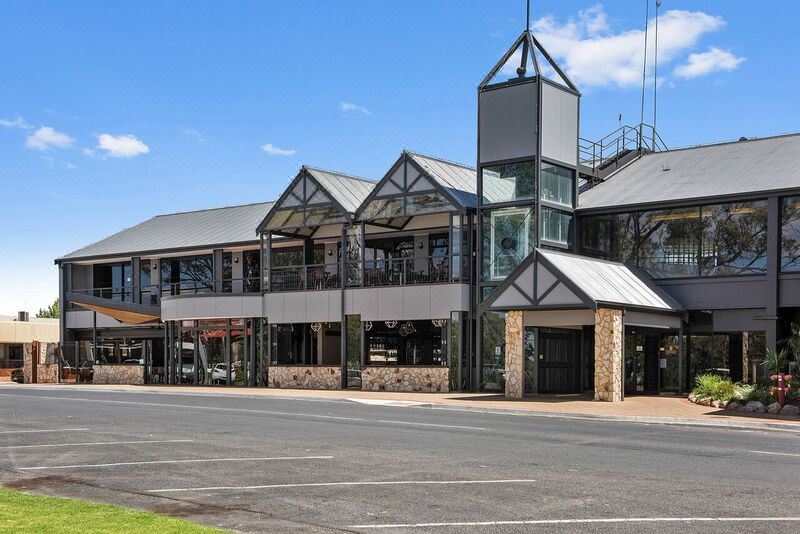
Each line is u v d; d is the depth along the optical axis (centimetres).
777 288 2717
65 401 2683
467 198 3198
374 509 946
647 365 2922
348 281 3478
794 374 2572
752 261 2786
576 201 3125
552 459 1320
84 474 1203
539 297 2569
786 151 3078
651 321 2719
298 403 2602
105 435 1681
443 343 3158
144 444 1530
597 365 2533
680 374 2839
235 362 3797
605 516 901
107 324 4547
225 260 4262
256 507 963
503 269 3045
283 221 3606
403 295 3262
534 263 2586
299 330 3891
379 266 3678
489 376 3075
